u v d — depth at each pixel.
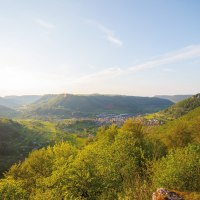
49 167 63.28
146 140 64.56
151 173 32.12
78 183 34.66
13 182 44.91
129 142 50.47
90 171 36.06
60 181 35.97
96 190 33.97
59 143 66.00
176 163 27.11
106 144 56.09
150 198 19.22
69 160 40.47
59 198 34.22
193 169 26.05
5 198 40.69
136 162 42.09
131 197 20.38
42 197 35.22
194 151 30.95
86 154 39.91
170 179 25.80
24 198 42.78
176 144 75.38
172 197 14.69
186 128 78.56
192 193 15.34
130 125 71.94
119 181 33.69
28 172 68.12
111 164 37.12
